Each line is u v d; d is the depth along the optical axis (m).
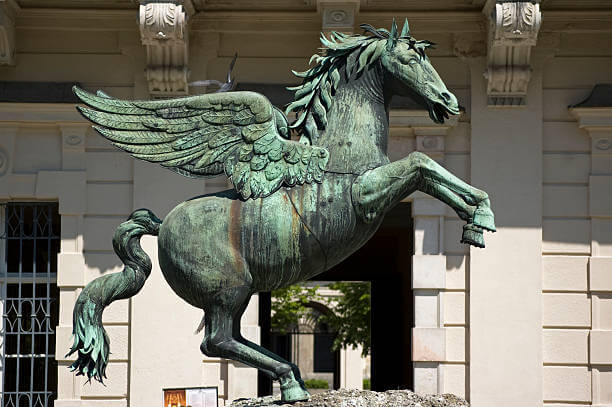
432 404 7.23
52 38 15.48
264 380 16.73
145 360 15.02
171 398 9.89
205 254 7.09
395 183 7.06
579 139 15.37
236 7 15.32
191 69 15.39
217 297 7.10
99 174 15.41
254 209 7.10
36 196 15.34
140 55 15.43
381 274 20.52
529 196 15.24
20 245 15.52
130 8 15.34
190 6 14.55
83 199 15.34
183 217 7.18
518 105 15.26
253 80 15.47
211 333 7.16
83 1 15.22
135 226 7.38
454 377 15.08
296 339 47.47
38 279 15.56
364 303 32.53
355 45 7.32
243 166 7.16
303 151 7.14
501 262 15.14
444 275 15.10
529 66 14.83
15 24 15.37
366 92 7.29
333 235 7.07
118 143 7.21
